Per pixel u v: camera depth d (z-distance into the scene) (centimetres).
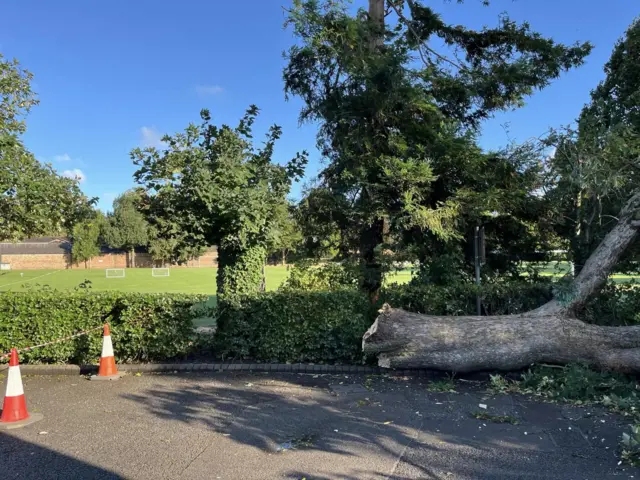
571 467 378
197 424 482
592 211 849
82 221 885
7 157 732
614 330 617
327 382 643
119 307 739
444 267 831
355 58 859
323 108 891
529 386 601
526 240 925
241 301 745
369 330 656
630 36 903
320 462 390
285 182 848
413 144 862
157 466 384
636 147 719
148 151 766
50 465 386
